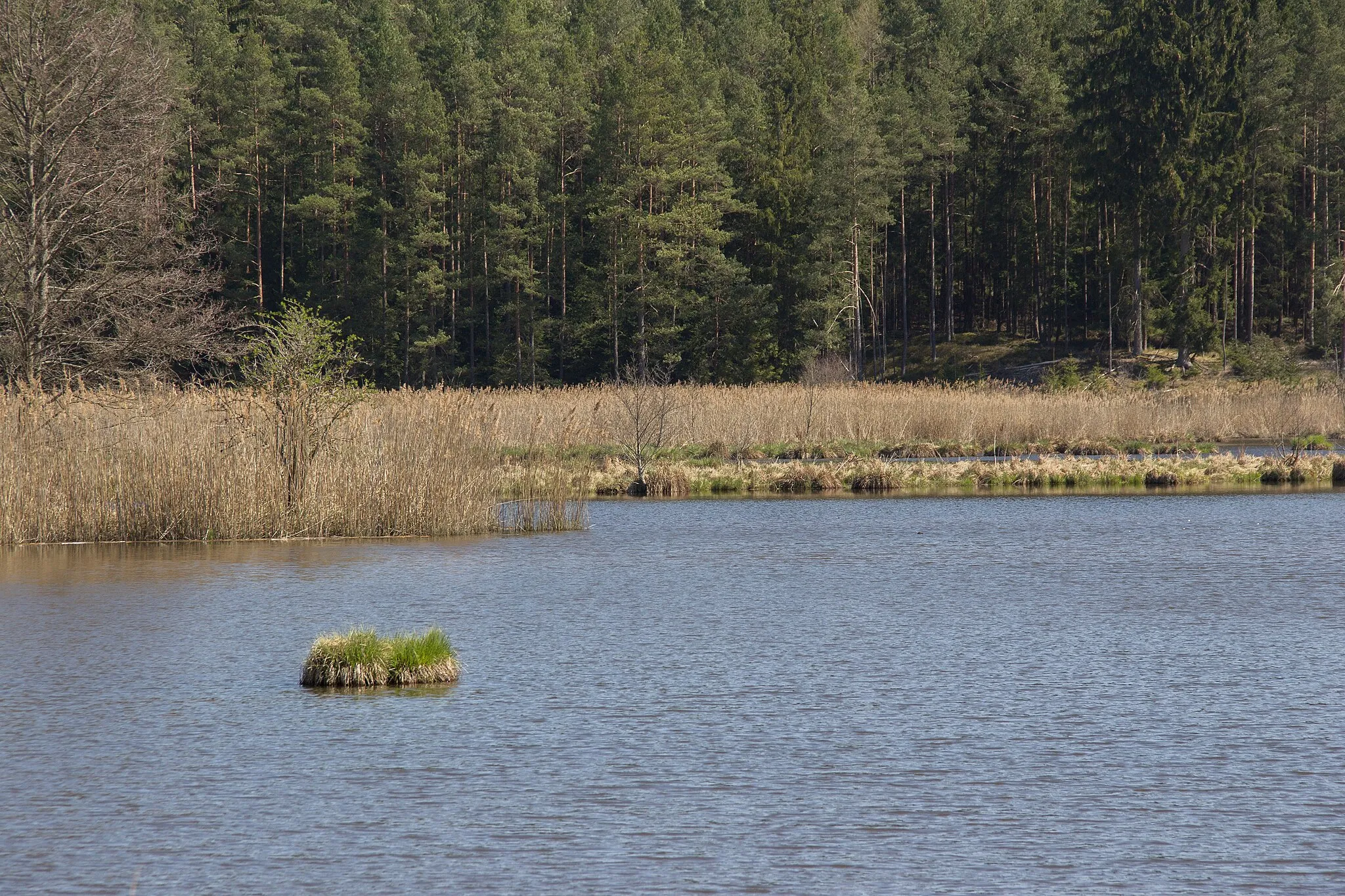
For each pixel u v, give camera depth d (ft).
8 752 91.04
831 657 120.78
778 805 79.97
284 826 76.69
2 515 202.08
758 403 367.04
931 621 139.44
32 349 257.14
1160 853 72.13
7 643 128.26
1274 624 135.95
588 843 73.92
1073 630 133.59
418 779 84.94
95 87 265.34
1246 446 369.09
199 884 68.59
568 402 355.77
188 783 84.33
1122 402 390.42
